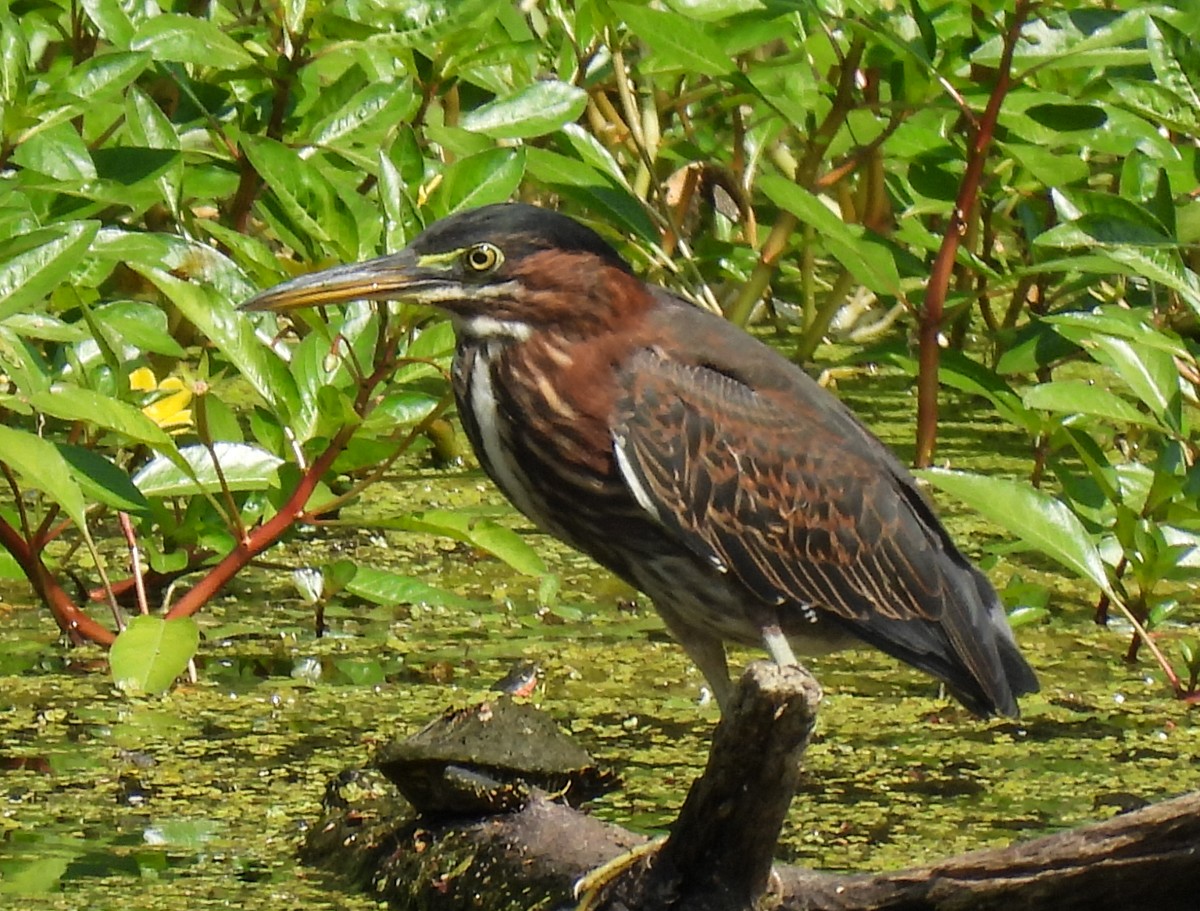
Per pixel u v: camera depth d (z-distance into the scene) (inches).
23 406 428.1
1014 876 268.5
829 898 283.4
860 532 377.1
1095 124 473.1
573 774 316.2
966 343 713.6
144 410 434.6
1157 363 463.5
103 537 497.0
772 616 376.2
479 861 307.0
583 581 503.2
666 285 592.1
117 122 509.7
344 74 494.9
